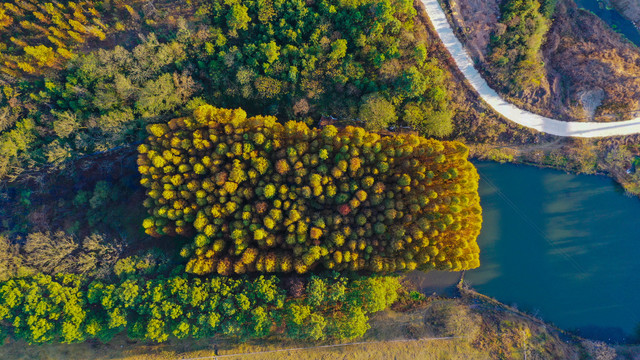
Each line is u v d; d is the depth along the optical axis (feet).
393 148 152.97
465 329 171.73
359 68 160.66
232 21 156.04
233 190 154.81
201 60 165.17
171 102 166.81
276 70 164.35
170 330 160.45
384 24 155.33
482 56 171.73
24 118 164.04
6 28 159.53
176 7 162.71
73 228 173.58
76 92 160.56
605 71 173.88
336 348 169.68
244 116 156.15
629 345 172.04
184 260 174.70
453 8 169.68
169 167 157.38
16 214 172.96
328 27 159.12
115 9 161.48
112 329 161.48
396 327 173.27
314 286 152.35
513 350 168.55
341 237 151.84
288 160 155.22
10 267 160.04
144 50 157.89
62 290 155.84
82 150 170.91
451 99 173.99
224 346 169.89
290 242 153.58
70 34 157.07
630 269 175.83
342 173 153.17
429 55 171.73
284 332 169.07
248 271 161.48
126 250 174.40
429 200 148.56
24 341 167.02
